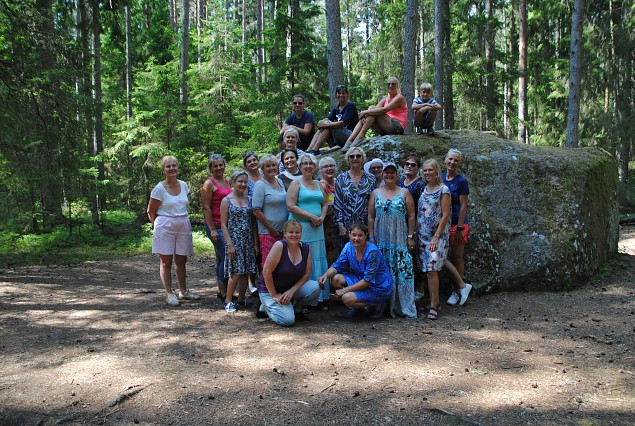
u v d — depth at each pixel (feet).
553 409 9.98
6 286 23.79
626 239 37.24
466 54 65.41
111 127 55.93
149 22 91.61
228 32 78.89
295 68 52.95
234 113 59.67
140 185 54.39
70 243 40.73
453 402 10.33
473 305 18.70
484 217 20.65
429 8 78.02
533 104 70.90
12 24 28.78
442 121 53.11
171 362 12.74
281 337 14.87
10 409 10.12
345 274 17.04
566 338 14.57
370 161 19.93
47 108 30.50
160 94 55.77
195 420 9.65
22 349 13.87
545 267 20.26
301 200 17.30
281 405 10.25
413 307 17.21
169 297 19.29
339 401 10.43
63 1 46.50
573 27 40.01
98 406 10.21
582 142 64.23
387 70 78.18
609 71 61.46
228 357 13.11
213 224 19.20
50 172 33.42
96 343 14.39
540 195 21.36
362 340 14.52
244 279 18.63
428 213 17.24
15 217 38.88
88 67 36.60
